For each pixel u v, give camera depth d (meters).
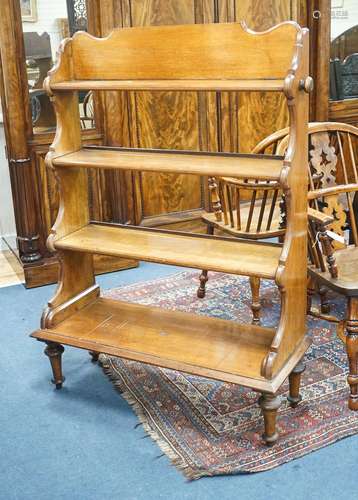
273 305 3.34
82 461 2.25
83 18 3.58
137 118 3.88
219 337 2.51
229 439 2.32
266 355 2.25
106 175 3.86
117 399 2.62
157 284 3.69
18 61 3.44
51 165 2.51
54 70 2.46
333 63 4.19
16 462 2.25
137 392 2.64
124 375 2.77
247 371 2.26
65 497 2.08
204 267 2.32
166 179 4.06
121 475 2.17
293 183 2.17
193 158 2.43
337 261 2.65
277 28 2.16
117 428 2.43
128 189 3.90
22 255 3.76
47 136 3.62
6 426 2.46
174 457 2.23
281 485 2.10
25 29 3.44
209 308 3.34
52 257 3.80
